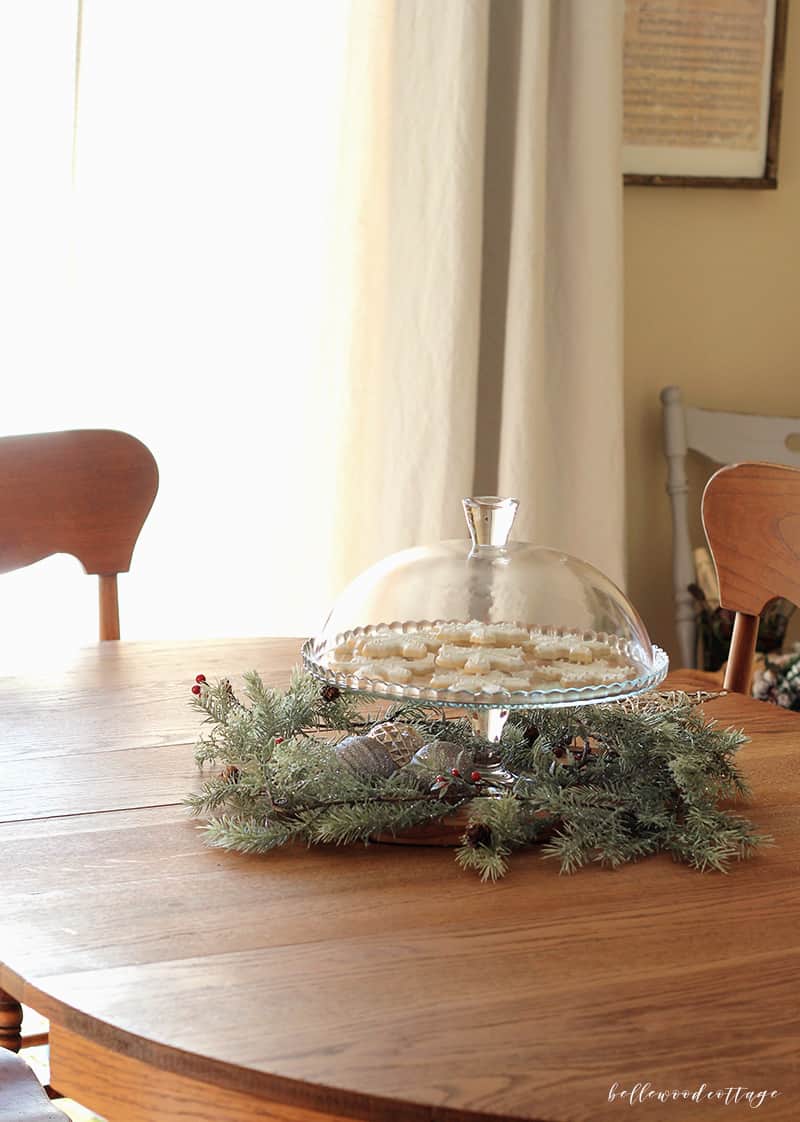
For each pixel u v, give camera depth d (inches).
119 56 81.7
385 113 86.8
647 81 96.5
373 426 88.7
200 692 37.9
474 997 24.7
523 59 86.2
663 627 102.4
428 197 85.8
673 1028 23.7
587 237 89.1
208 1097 23.7
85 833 33.1
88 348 83.4
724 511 57.8
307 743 35.2
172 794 36.2
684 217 100.0
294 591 89.0
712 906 29.2
